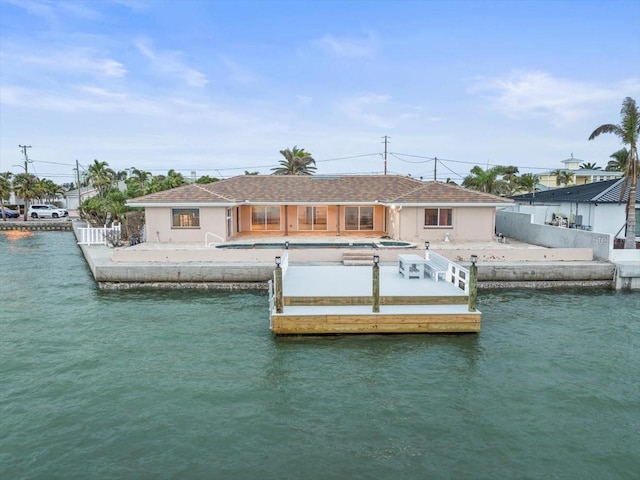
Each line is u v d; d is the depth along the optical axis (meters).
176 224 26.27
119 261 20.91
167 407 9.58
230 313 16.23
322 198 28.98
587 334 13.99
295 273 18.03
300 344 12.91
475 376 11.03
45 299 18.42
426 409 9.49
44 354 12.46
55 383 10.70
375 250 21.50
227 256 21.03
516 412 9.40
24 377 11.03
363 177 32.72
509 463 7.74
